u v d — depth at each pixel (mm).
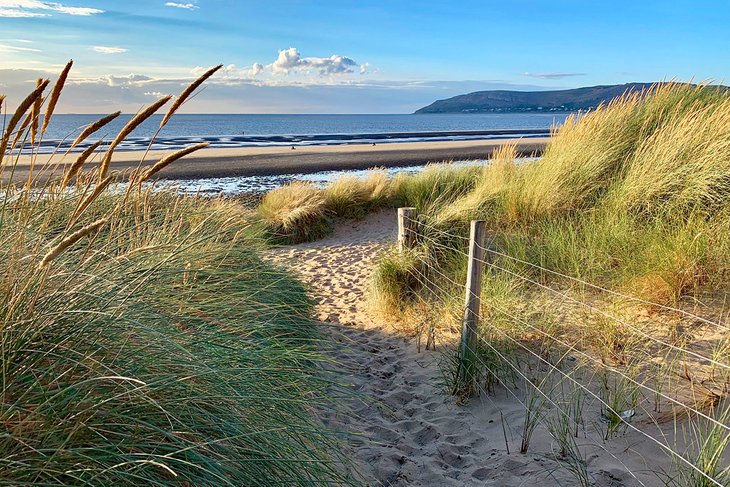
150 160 25953
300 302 5004
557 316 4664
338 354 5020
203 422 2223
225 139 51625
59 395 1909
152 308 2572
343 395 4086
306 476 2533
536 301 4973
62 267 2260
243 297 3662
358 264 8625
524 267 5879
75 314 2102
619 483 2846
